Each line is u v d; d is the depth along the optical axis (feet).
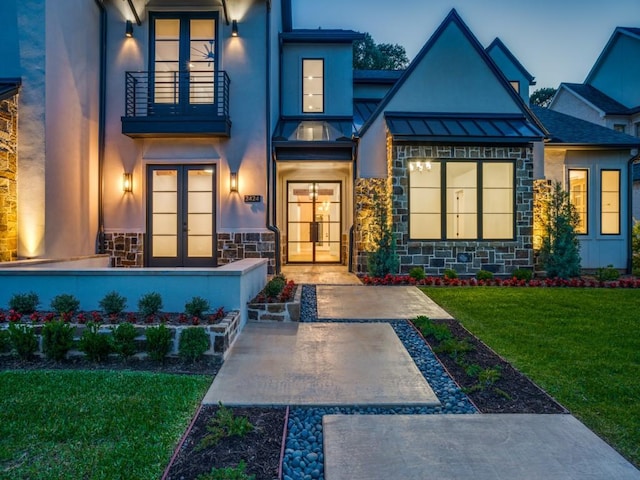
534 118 34.22
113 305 16.28
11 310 16.12
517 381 12.26
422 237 32.73
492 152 32.07
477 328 17.90
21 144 25.04
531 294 25.12
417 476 7.64
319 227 41.42
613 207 36.88
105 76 32.83
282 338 16.44
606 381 12.24
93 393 11.09
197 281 17.56
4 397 10.80
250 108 33.17
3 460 8.09
